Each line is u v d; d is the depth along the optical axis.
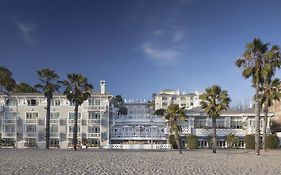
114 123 92.94
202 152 62.25
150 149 78.25
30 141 88.94
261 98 68.00
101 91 92.12
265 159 44.03
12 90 104.12
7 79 100.25
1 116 89.75
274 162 39.28
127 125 93.38
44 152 53.97
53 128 89.06
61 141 88.50
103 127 89.12
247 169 30.98
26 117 89.94
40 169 27.16
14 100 90.88
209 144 87.62
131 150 70.06
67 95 68.88
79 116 89.62
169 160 40.41
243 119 92.19
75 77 69.12
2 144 86.25
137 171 27.58
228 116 93.31
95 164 33.03
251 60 53.06
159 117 94.00
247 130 89.81
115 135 91.19
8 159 37.03
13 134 89.38
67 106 89.81
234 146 87.62
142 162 36.69
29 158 39.22
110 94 90.62
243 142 89.19
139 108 153.12
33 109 90.00
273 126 96.81
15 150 60.22
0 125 89.62
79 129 89.19
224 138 89.31
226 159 43.47
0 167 27.83
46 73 72.75
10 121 89.75
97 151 61.59
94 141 89.06
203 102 62.94
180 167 31.84
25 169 26.81
